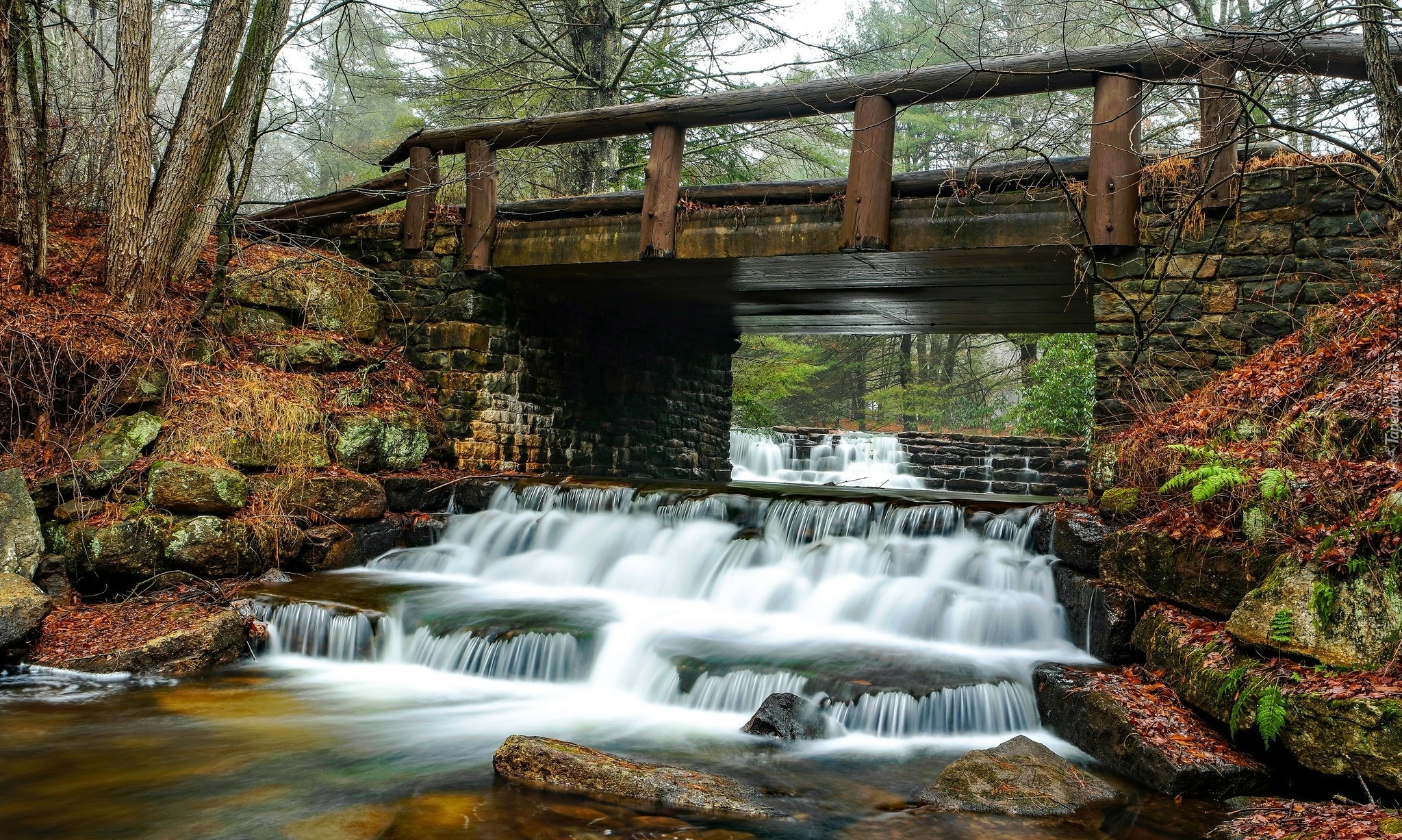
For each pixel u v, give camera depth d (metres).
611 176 15.27
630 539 8.70
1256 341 7.30
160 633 6.79
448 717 5.88
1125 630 6.00
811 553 7.78
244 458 8.52
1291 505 5.10
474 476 10.05
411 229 10.80
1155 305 7.60
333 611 7.28
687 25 14.88
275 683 6.55
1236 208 7.39
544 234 10.16
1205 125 7.36
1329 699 4.14
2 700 5.98
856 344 27.59
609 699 6.29
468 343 10.48
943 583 7.12
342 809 4.47
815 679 5.84
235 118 9.70
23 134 8.68
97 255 9.53
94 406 8.14
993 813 4.43
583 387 12.23
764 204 9.07
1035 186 8.00
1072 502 7.52
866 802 4.59
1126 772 4.82
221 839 4.13
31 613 6.55
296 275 10.20
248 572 8.15
